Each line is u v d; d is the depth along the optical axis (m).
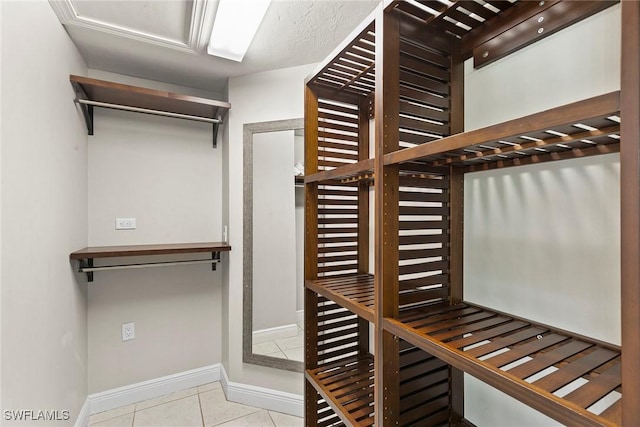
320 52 1.83
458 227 1.14
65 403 1.55
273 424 1.91
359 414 1.13
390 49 0.93
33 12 1.22
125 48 1.79
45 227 1.31
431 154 0.78
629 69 0.44
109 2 1.42
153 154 2.22
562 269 0.87
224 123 2.33
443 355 0.75
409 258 1.04
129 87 1.83
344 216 1.60
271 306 2.11
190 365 2.33
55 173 1.44
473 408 1.12
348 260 1.60
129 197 2.15
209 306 2.40
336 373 1.42
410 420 1.07
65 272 1.57
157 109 2.17
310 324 1.47
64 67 1.58
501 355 0.71
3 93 1.00
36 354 1.21
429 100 1.06
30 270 1.17
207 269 2.39
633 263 0.44
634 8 0.44
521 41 0.92
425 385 1.10
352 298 1.16
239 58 1.86
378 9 0.94
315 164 1.47
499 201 1.04
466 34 1.07
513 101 0.97
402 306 1.06
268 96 2.09
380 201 0.93
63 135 1.56
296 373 2.01
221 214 2.43
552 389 0.58
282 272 2.10
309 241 1.47
